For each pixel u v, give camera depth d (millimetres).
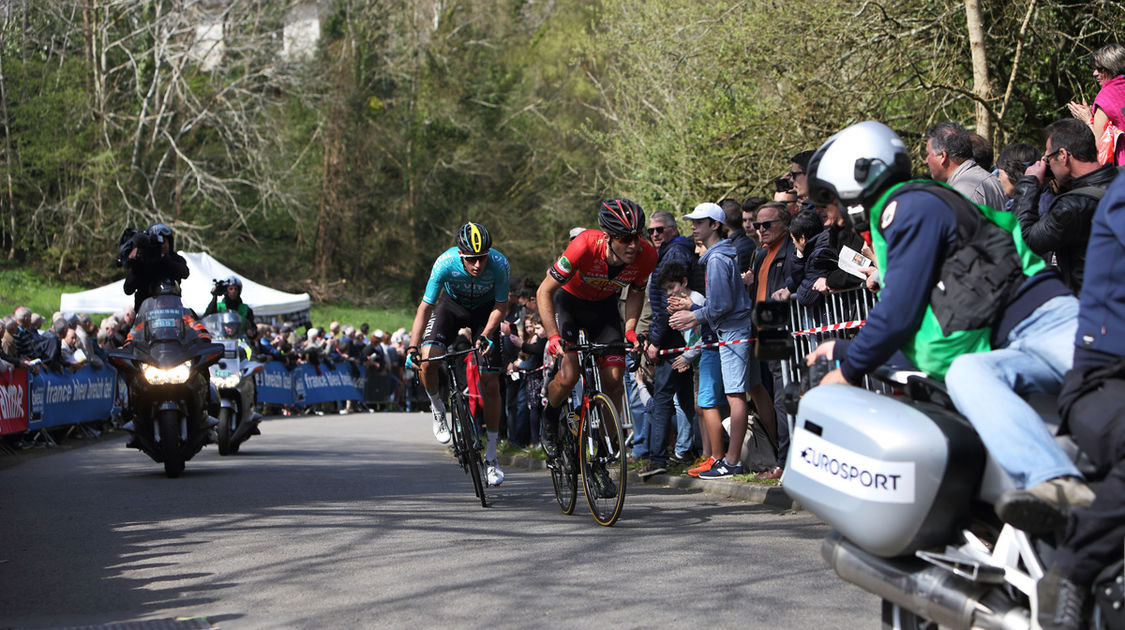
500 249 43875
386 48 43750
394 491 7598
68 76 35406
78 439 14445
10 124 35000
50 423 13070
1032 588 2623
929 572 2832
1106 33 13391
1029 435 2625
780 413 6930
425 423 18766
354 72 43188
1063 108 14273
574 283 6211
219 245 38812
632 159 21547
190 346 8750
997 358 2803
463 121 43750
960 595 2756
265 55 36812
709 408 7320
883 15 14031
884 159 3113
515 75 44000
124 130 36219
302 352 22328
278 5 37125
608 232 5945
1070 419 2607
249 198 39500
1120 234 2588
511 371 11539
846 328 6184
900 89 14188
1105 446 2525
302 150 42312
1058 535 2629
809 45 15594
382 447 12914
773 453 7281
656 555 4871
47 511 6820
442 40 43625
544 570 4590
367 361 24594
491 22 44188
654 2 19312
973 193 5035
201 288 20297
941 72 13961
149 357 8609
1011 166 5766
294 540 5477
